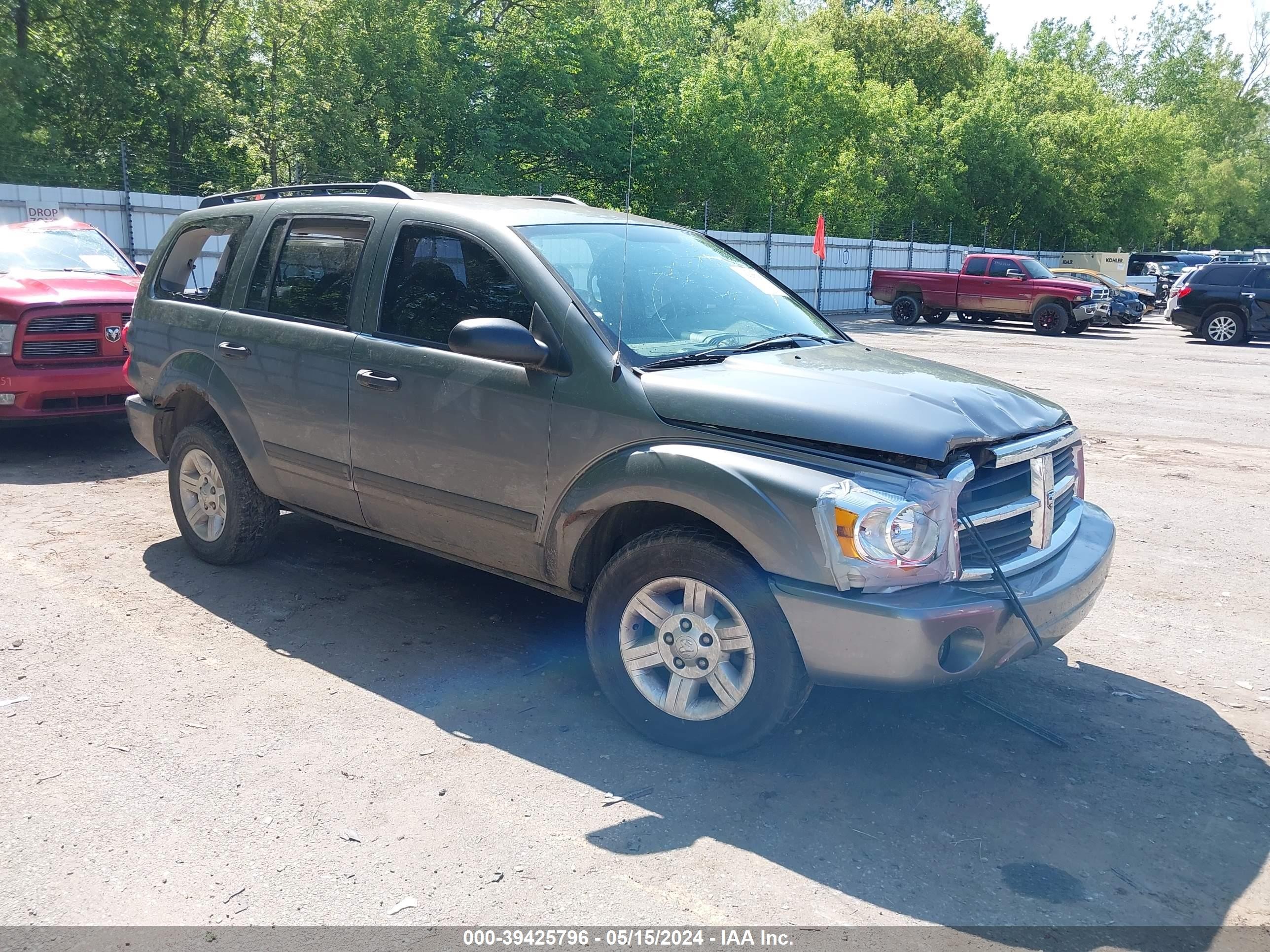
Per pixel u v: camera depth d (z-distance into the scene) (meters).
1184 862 3.14
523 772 3.54
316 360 4.66
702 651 3.59
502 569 4.27
